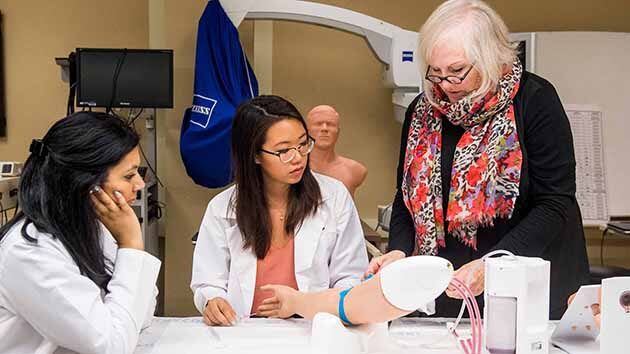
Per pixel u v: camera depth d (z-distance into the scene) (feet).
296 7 8.94
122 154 3.58
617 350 3.45
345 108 11.25
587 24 11.38
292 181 4.83
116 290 3.63
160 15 11.12
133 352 3.68
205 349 3.77
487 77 4.58
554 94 4.79
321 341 3.54
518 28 11.27
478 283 3.98
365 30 9.17
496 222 4.88
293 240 5.11
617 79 10.30
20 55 11.16
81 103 9.05
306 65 11.09
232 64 8.93
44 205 3.43
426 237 5.13
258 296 5.08
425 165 5.13
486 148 4.80
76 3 11.17
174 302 10.21
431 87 4.95
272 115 4.73
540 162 4.69
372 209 11.46
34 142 3.54
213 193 10.18
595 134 10.18
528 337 3.44
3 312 3.39
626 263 11.46
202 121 8.80
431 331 4.17
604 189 10.17
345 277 5.15
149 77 9.11
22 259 3.26
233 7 8.86
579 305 3.76
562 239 4.80
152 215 10.48
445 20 4.64
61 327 3.30
